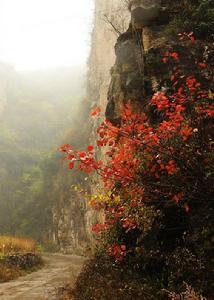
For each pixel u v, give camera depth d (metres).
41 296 9.88
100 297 7.05
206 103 6.75
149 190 6.18
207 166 5.90
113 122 10.81
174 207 7.39
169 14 9.72
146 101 8.93
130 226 6.80
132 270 7.86
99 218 23.80
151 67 8.83
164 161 6.11
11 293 10.98
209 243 6.34
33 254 19.83
